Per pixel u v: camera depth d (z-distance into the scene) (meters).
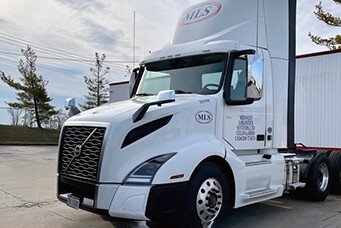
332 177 6.78
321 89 7.92
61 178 4.14
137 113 3.72
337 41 17.64
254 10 5.34
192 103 4.16
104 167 3.58
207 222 3.99
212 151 4.03
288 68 5.78
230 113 4.59
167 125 3.91
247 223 4.86
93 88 38.00
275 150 5.53
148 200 3.41
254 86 4.44
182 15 5.77
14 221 4.82
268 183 5.06
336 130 7.61
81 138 3.94
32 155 15.34
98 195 3.56
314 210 5.68
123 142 3.64
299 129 8.28
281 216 5.26
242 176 4.45
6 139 24.28
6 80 32.97
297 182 5.86
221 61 4.58
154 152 3.78
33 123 34.84
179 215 3.67
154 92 5.12
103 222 4.79
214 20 5.16
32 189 7.20
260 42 5.32
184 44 5.05
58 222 4.78
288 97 5.76
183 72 4.88
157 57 5.23
